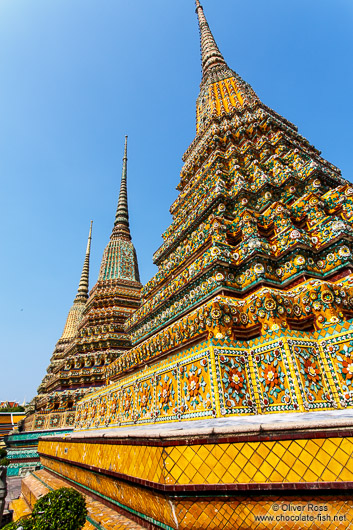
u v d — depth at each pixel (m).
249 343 6.05
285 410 5.04
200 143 16.09
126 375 11.11
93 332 22.86
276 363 5.41
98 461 6.67
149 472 4.16
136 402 8.82
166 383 7.25
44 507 4.89
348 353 5.32
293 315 6.00
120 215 33.72
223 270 7.61
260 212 9.37
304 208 8.34
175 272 11.65
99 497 7.19
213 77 20.03
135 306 25.62
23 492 12.77
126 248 30.02
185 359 6.60
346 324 5.48
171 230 14.41
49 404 20.88
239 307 6.39
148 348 8.74
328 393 5.34
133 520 5.43
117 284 26.41
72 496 5.11
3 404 66.69
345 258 6.69
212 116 15.34
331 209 8.21
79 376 20.64
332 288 5.89
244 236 8.05
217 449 3.65
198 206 11.33
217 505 3.55
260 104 14.49
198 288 8.21
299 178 9.71
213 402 5.40
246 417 4.95
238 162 11.56
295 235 7.09
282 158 11.26
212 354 5.70
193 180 14.25
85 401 14.88
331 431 3.24
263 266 7.19
